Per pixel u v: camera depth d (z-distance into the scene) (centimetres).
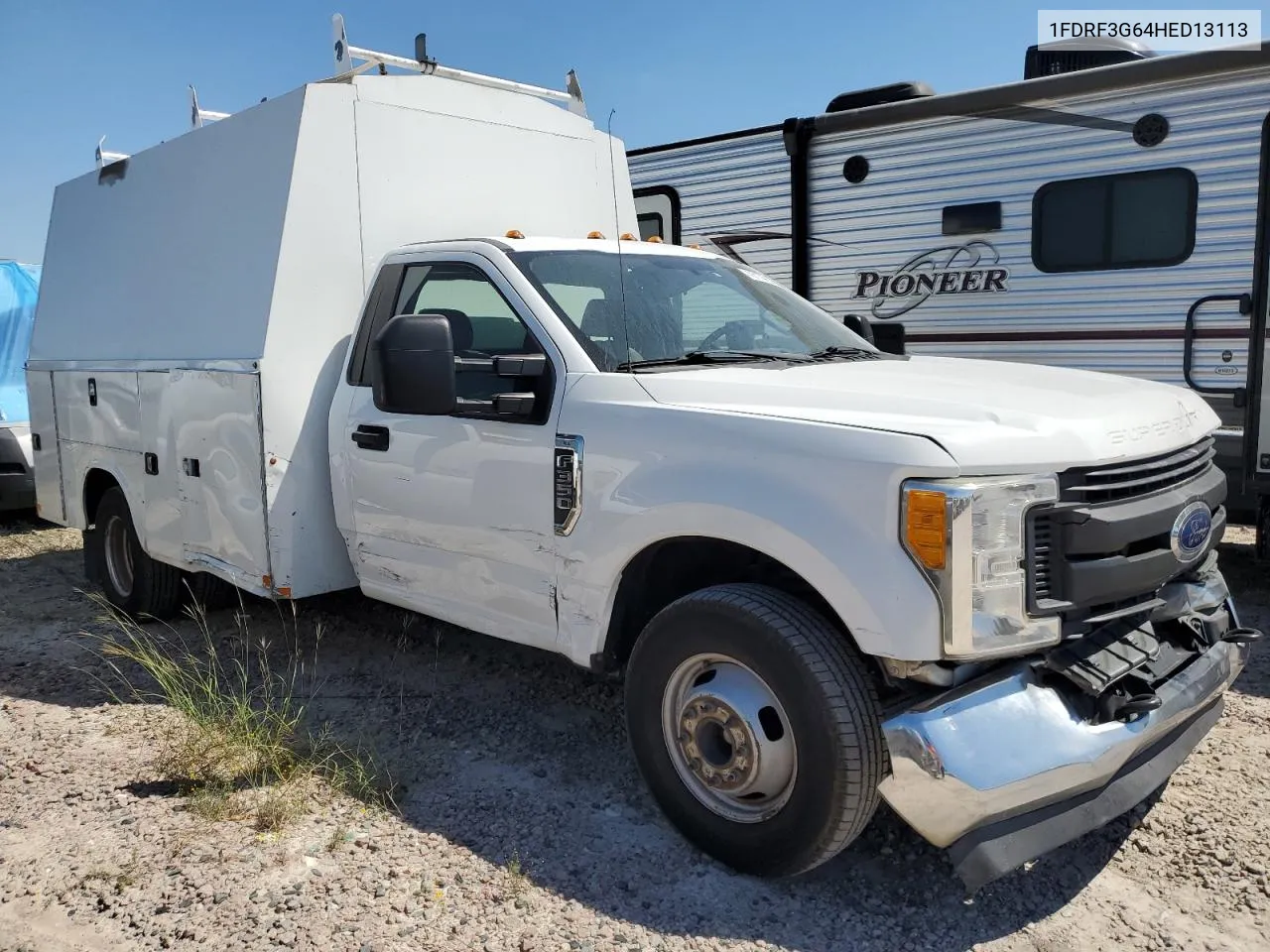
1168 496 316
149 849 334
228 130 507
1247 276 581
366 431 441
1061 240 645
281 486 461
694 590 375
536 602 382
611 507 346
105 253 614
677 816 338
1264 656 493
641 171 845
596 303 406
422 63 538
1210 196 588
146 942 287
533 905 305
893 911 305
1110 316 632
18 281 1160
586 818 357
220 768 387
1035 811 294
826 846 299
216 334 490
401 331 360
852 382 344
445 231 514
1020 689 292
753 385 338
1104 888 315
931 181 691
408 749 413
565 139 570
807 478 298
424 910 302
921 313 709
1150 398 344
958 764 277
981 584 279
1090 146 625
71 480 645
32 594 673
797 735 299
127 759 404
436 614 430
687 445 327
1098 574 291
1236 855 329
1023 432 290
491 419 387
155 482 550
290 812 354
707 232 809
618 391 355
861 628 287
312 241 467
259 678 495
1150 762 323
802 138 739
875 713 295
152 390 543
